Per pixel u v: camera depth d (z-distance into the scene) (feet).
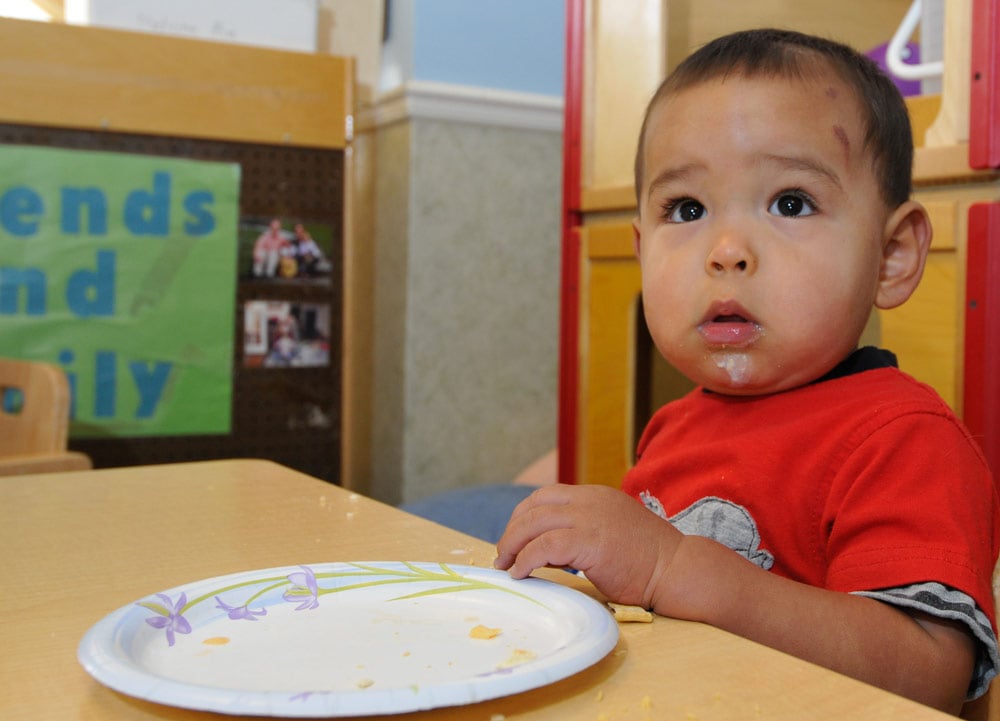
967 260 4.04
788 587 1.76
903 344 4.25
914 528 1.90
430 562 1.80
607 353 5.68
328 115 7.27
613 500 1.81
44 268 6.65
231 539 2.11
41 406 4.71
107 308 6.81
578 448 5.86
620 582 1.71
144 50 6.77
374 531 2.17
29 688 1.29
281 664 1.37
